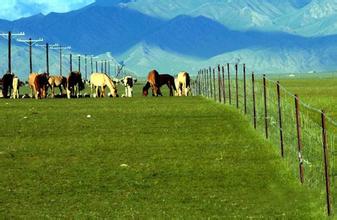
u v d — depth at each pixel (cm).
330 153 3369
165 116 5316
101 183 2883
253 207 2505
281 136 3381
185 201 2595
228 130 4394
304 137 3841
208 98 7450
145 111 5784
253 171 3077
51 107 6400
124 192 2734
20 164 3284
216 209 2478
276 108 5222
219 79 6662
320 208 2447
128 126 4688
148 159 3400
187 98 7831
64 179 2955
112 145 3844
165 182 2900
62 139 4084
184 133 4303
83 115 5484
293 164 3158
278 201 2578
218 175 3016
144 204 2555
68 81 8881
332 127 4488
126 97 8488
